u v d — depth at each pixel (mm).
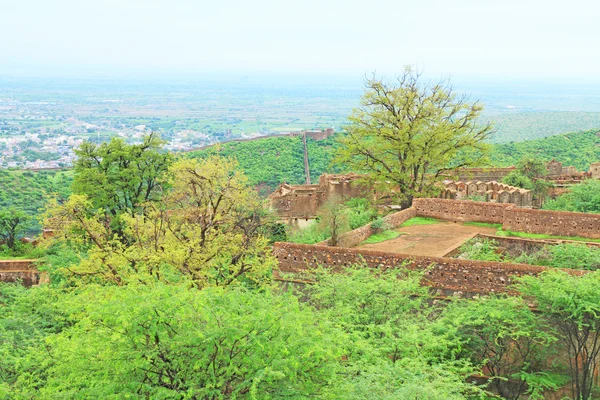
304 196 53625
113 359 17188
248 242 32281
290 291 23344
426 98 52188
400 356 22281
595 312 23562
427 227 38781
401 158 51844
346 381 18984
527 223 36188
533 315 24734
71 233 39719
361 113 52719
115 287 22562
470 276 27688
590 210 45031
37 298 29594
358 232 35562
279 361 16750
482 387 23031
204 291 18938
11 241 56938
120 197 52719
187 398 16703
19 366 21922
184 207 39500
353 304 25328
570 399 23875
